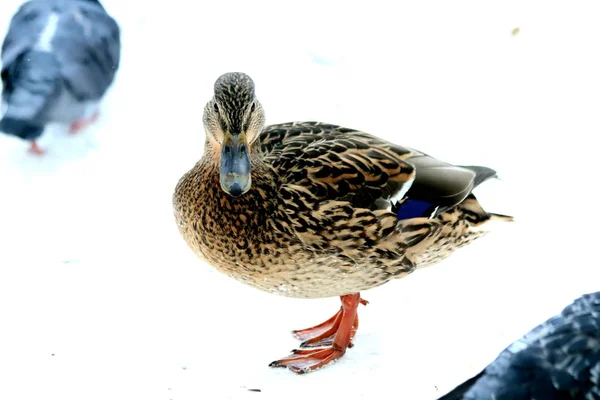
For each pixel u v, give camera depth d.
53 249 9.94
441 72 13.62
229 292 9.16
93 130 12.45
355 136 8.57
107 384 7.56
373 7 15.24
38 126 11.77
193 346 8.16
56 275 9.41
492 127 12.26
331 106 12.81
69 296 9.00
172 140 12.30
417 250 8.18
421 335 8.27
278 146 8.30
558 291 8.89
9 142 12.27
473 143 11.88
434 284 9.16
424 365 7.80
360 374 7.72
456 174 8.30
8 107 11.84
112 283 9.27
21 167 11.64
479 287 9.04
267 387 7.55
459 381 7.57
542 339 5.23
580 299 5.62
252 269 7.92
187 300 8.97
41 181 11.36
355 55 14.05
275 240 7.76
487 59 13.89
